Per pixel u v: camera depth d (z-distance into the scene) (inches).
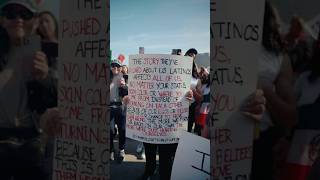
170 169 170.2
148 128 169.2
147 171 192.7
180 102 168.2
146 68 167.9
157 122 168.1
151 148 189.0
